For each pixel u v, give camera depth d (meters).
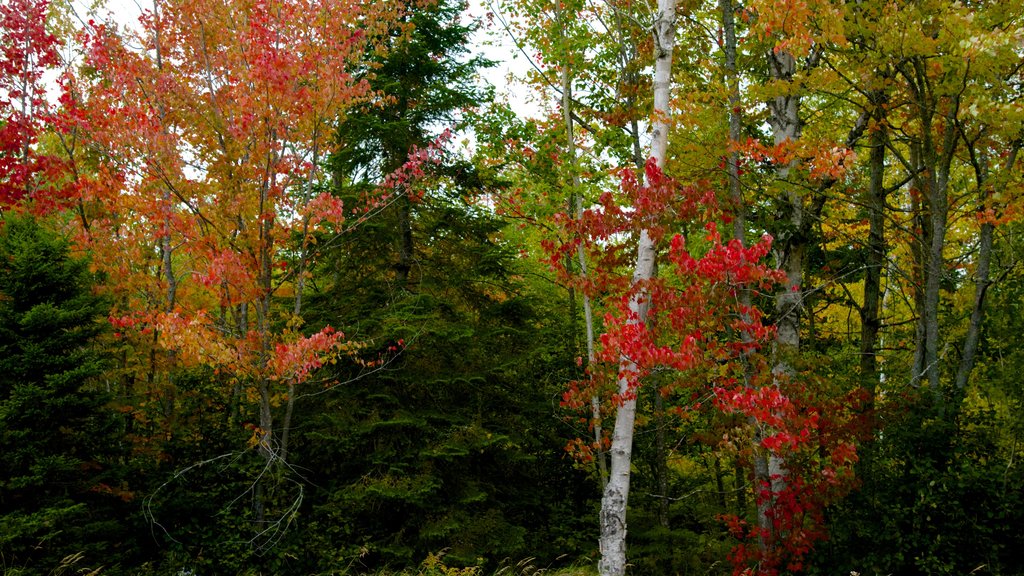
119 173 10.47
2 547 8.22
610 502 7.07
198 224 10.66
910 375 10.99
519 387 14.30
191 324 9.30
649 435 14.18
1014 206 7.45
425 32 13.34
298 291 10.76
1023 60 7.34
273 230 10.42
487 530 11.43
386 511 11.80
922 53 7.26
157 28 11.01
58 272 9.70
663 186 7.39
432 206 13.16
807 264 12.09
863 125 9.68
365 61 11.90
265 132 10.20
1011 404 9.35
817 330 15.52
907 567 8.52
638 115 11.45
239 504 11.02
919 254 10.96
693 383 8.01
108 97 10.26
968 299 11.78
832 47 8.23
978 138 8.16
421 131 12.94
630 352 6.87
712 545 12.02
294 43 10.23
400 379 11.98
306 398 12.33
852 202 9.29
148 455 11.05
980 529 7.87
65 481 9.45
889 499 8.71
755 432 7.38
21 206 10.41
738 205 9.33
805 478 8.65
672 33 7.86
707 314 7.21
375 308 12.46
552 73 12.45
